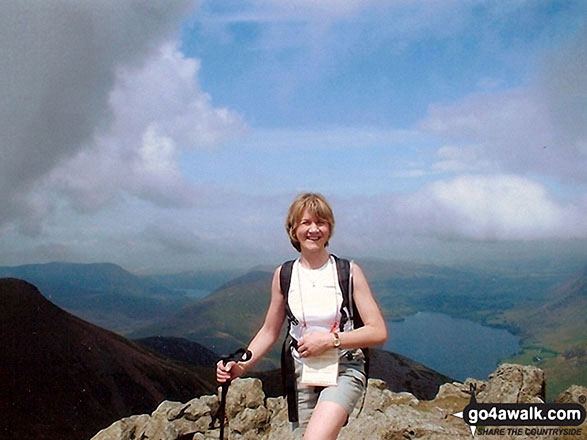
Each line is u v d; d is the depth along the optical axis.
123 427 8.84
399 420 8.20
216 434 8.78
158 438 8.68
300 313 4.11
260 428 8.82
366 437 7.89
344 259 4.29
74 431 59.66
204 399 9.36
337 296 4.10
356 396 3.99
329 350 3.99
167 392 74.44
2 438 53.88
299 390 4.21
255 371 45.78
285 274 4.34
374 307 4.11
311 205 4.21
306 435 3.72
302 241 4.25
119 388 71.50
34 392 63.75
